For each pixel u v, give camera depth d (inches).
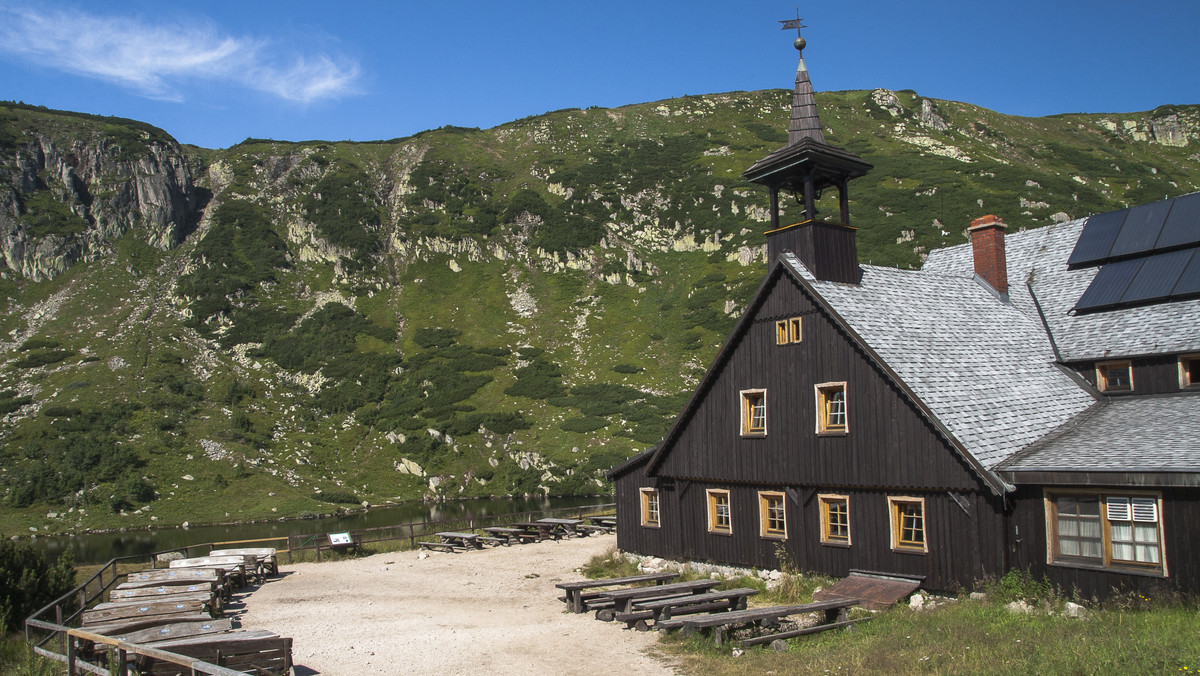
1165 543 563.2
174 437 2549.2
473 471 2490.2
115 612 620.1
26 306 3452.3
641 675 499.2
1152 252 864.9
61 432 2486.5
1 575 704.4
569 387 3019.2
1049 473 613.0
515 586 917.8
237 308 3570.4
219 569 855.1
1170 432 629.9
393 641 636.1
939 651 459.8
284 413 2881.4
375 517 2117.4
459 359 3262.8
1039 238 1032.8
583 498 2261.3
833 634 576.4
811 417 788.0
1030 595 617.3
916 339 772.6
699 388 916.0
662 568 953.5
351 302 3809.1
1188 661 380.2
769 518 838.5
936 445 675.4
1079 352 833.5
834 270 834.2
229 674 361.7
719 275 3750.0
